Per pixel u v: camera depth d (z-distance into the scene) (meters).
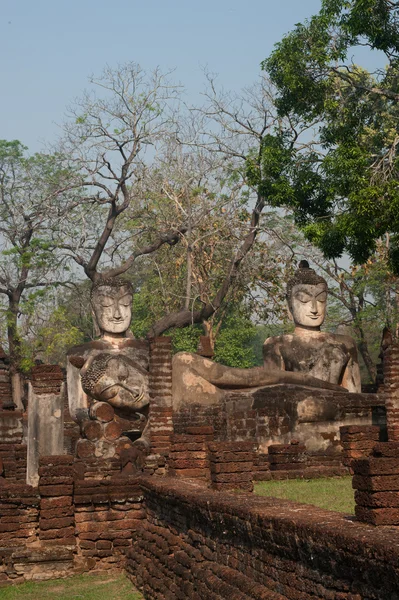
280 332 50.41
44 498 13.08
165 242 41.38
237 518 7.91
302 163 26.92
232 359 46.50
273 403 18.38
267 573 7.34
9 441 18.47
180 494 10.07
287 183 26.58
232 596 7.81
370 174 23.36
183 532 10.50
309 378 20.59
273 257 39.75
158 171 40.00
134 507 13.44
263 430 17.97
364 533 5.77
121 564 13.23
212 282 41.12
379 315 34.97
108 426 15.02
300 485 13.38
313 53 24.80
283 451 15.01
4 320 42.62
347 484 13.17
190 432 13.02
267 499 8.52
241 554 8.08
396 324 34.50
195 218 39.06
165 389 15.83
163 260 43.72
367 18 23.47
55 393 14.09
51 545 13.02
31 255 41.38
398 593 5.18
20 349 41.91
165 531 11.53
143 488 13.09
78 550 13.20
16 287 44.31
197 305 43.81
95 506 13.36
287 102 26.44
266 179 27.36
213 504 8.61
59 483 13.12
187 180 38.69
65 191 42.91
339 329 23.58
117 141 40.22
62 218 42.69
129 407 16.84
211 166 38.97
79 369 20.08
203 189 39.19
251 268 39.66
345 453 14.73
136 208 41.25
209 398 19.50
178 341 45.56
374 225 22.28
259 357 73.12
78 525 13.25
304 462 15.08
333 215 24.80
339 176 23.89
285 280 39.03
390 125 28.38
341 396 18.36
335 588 6.11
